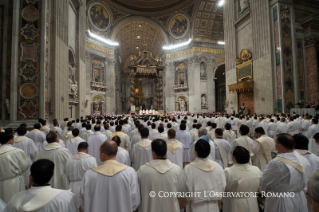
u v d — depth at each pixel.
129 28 33.59
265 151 4.43
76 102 13.37
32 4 8.62
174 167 2.41
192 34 29.73
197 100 29.11
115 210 2.05
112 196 2.06
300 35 14.63
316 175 1.32
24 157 3.38
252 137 10.99
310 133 6.52
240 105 18.31
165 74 33.22
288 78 13.45
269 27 14.21
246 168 2.45
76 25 14.31
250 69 16.25
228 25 20.23
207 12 28.69
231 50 19.61
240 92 18.34
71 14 13.11
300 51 14.49
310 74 14.27
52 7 9.42
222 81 34.38
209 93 29.66
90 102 25.78
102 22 28.64
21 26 8.45
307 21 14.19
